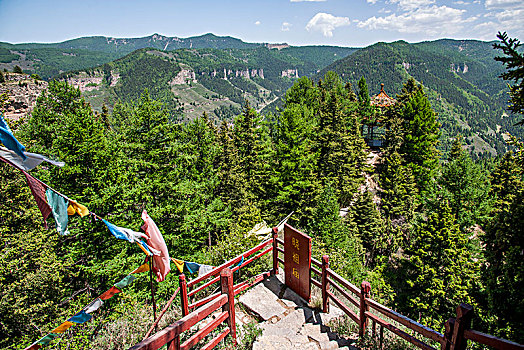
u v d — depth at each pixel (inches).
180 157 872.9
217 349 253.1
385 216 1412.4
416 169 1574.8
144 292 732.0
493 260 762.2
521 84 338.6
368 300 242.8
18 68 3125.0
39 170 820.6
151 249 241.3
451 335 173.2
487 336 154.1
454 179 1133.1
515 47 328.2
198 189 944.9
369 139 2148.1
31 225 770.2
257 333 275.0
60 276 703.7
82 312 240.5
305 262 320.8
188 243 896.9
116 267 724.0
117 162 840.9
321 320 296.0
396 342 252.8
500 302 709.9
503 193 1067.3
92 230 780.6
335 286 287.3
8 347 589.9
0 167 738.8
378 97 2144.4
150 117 826.2
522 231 601.9
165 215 848.9
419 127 1584.6
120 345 299.0
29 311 617.6
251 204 1227.9
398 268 1240.2
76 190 813.2
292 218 1185.4
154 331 303.4
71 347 344.2
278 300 333.1
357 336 267.4
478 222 1125.7
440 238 946.7
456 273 939.3
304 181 1214.9
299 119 1234.0
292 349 254.2
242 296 340.5
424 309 978.1
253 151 1429.6
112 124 2314.2
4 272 607.8
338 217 1101.1
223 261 477.4
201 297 370.0
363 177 1611.7
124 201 780.0
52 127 1240.8
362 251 1195.3
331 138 1457.9
